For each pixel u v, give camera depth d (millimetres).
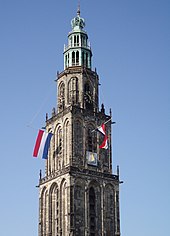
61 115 129750
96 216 119562
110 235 119812
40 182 128625
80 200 118000
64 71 136375
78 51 138375
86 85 135250
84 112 128750
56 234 118375
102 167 126250
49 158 129750
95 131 129000
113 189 124875
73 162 121625
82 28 142625
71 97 132500
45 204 124938
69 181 117438
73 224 114125
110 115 134000
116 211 123062
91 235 116875
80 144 125000
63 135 127000
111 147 130625
